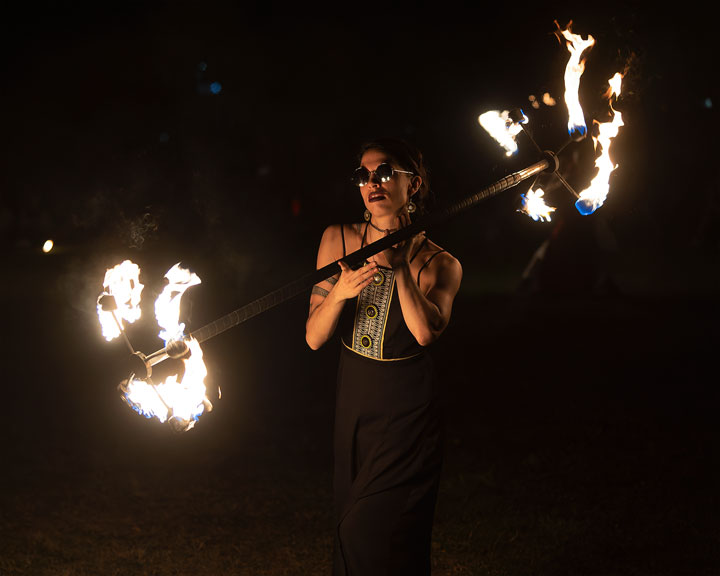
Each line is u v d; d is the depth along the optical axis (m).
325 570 4.16
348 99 29.48
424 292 3.04
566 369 8.53
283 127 28.91
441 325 2.91
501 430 6.45
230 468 5.66
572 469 5.54
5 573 4.08
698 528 4.57
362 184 2.98
